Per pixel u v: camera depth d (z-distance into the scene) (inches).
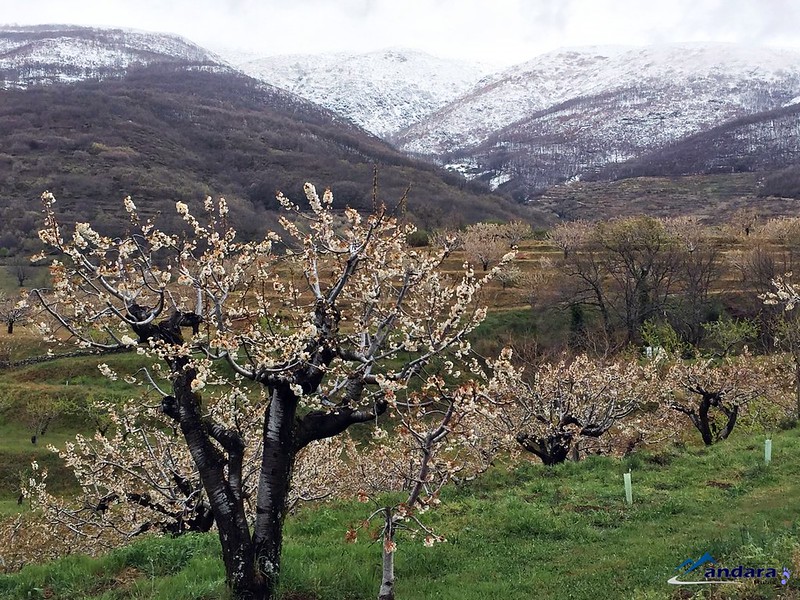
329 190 422.0
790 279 2059.5
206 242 453.7
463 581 406.0
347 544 467.2
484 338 2020.2
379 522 527.5
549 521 529.3
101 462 764.6
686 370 1103.0
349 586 394.9
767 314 1991.9
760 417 1137.4
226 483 369.7
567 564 431.5
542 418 882.8
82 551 739.4
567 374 941.2
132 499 693.3
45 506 813.9
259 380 367.9
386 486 918.4
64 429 1455.5
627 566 408.8
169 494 695.1
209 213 433.4
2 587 414.3
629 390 987.9
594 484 674.2
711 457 767.7
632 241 2351.1
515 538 500.7
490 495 649.0
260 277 424.2
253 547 364.5
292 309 420.8
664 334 1820.9
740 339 1812.3
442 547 470.9
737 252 2561.5
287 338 360.2
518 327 2108.8
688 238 2694.4
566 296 2170.3
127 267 391.9
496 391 530.3
